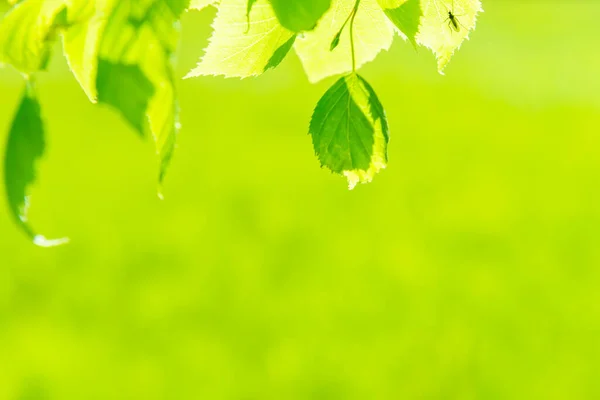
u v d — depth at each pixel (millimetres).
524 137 21938
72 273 14781
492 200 17266
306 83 26859
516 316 12453
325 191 18406
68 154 20641
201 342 12328
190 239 15781
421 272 14094
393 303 12906
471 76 28656
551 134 21984
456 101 25266
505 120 23891
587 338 11508
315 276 14625
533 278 13734
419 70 28484
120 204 17656
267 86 26781
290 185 18797
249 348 12266
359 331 12461
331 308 13133
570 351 11188
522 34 35594
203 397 10945
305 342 12156
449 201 17531
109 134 22203
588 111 24594
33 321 12938
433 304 13016
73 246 15594
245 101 25047
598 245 14844
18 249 15477
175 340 12547
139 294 13875
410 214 16828
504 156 20734
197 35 17062
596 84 27922
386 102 25172
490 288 13195
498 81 28234
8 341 11969
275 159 20266
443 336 12086
